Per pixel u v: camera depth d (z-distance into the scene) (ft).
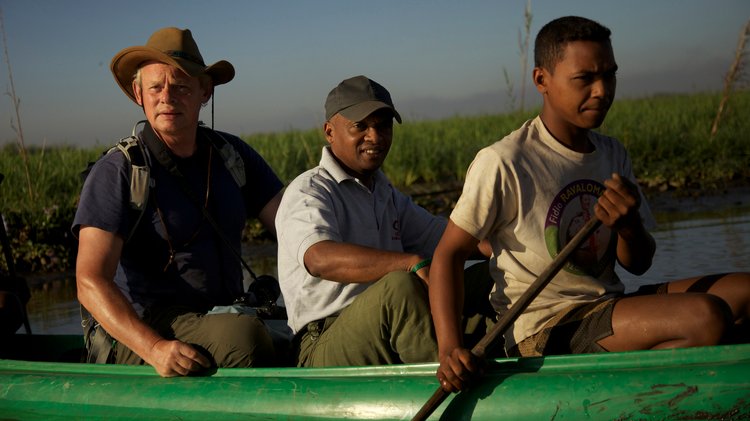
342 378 7.13
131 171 9.12
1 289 10.57
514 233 7.00
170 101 9.27
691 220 22.85
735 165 34.27
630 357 6.20
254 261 21.20
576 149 7.18
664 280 14.76
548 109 7.10
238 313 8.59
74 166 35.06
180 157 9.75
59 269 22.40
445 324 6.64
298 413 7.02
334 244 7.89
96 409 7.90
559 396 6.13
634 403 5.90
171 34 9.55
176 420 7.52
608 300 6.77
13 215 23.68
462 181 35.24
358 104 8.75
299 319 8.61
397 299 7.24
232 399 7.36
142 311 9.52
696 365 5.92
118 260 8.85
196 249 9.61
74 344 10.96
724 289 6.91
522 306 6.19
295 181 8.93
